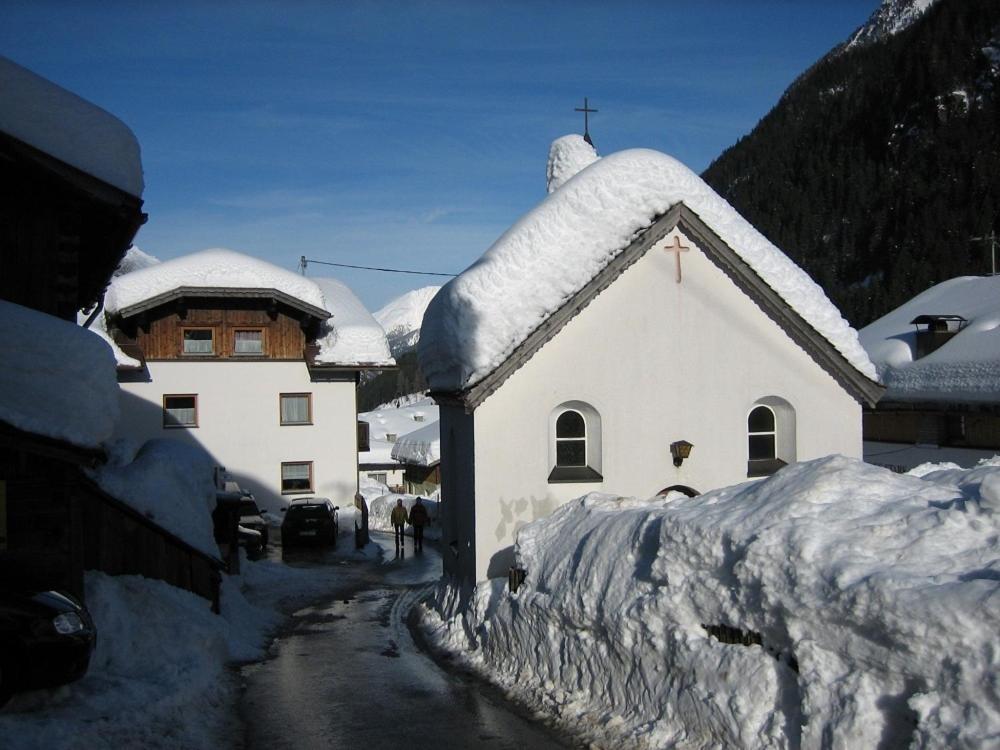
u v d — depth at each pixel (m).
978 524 6.44
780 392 16.31
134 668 10.76
